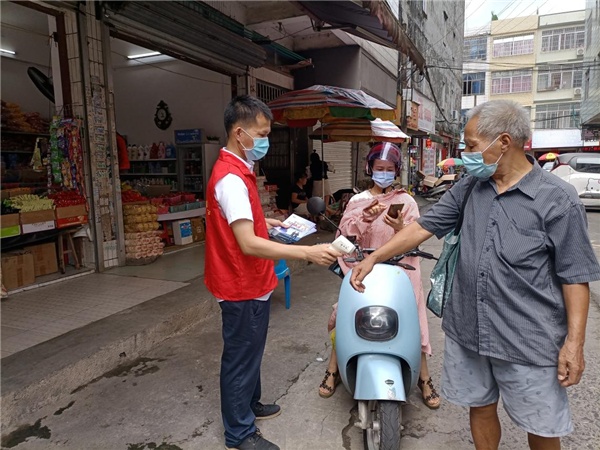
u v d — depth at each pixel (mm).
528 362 1641
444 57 23016
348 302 2391
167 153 8430
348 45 9859
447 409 2730
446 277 1926
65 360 2912
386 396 2059
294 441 2414
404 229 2051
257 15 7582
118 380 3033
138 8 5242
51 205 4648
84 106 4887
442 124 24312
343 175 12859
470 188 1865
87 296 4262
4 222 4219
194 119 8531
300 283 5590
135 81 8883
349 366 2420
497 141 1629
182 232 6852
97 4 4934
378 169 2635
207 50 6699
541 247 1605
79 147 4891
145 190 6969
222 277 2131
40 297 4223
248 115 2100
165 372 3152
